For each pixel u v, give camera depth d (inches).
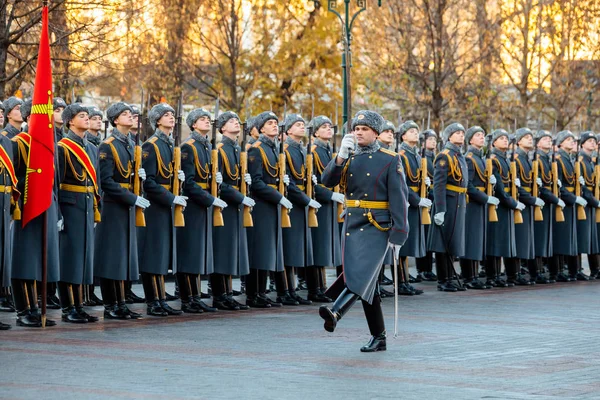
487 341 701.9
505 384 552.4
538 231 1154.7
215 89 1673.2
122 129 804.6
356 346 673.6
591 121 1823.3
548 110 1865.2
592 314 864.9
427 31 1647.4
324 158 952.9
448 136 1036.5
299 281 1045.2
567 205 1176.8
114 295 804.0
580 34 1781.5
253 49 1686.8
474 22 1708.9
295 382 548.4
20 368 576.4
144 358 615.2
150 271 821.9
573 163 1189.1
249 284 903.1
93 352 634.8
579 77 1785.2
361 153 658.8
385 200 652.7
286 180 911.0
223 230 874.8
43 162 730.8
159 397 505.4
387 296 984.3
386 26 1686.8
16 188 738.8
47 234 751.1
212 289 884.6
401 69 1653.5
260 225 899.4
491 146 1105.4
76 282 772.0
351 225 655.1
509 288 1089.4
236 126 885.8
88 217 776.9
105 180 790.5
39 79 733.9
